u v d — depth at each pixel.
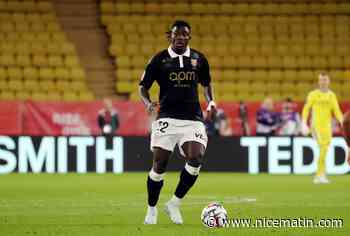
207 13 110.25
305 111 68.94
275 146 81.00
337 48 107.75
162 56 36.97
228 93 100.81
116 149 80.25
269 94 101.62
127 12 109.44
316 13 111.19
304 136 81.06
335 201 50.94
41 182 68.00
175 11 110.00
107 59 104.94
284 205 48.12
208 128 84.12
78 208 46.41
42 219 40.44
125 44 105.25
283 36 108.62
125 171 80.31
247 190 60.16
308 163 81.00
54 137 79.75
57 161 79.81
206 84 38.16
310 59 106.06
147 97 37.31
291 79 104.00
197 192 58.19
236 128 85.50
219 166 81.00
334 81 104.56
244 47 106.50
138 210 45.12
